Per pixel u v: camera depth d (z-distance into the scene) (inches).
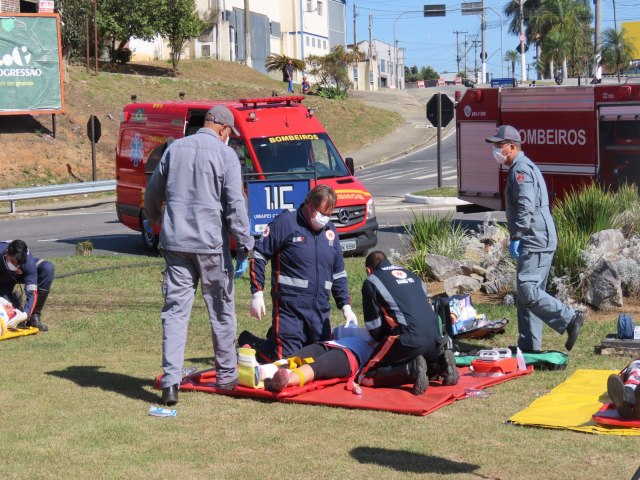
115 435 243.3
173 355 275.3
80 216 1021.8
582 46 3508.9
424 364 275.9
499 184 734.5
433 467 214.4
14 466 218.1
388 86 4303.6
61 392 290.2
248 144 633.6
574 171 666.2
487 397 278.1
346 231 620.4
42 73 1359.5
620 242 455.5
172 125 685.3
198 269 277.6
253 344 315.3
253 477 209.8
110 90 1654.8
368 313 288.5
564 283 428.8
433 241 546.3
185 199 274.7
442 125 1047.6
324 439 238.1
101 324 414.6
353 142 1878.7
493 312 412.2
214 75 2080.5
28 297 396.8
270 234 303.3
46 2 1397.6
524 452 223.9
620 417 243.9
